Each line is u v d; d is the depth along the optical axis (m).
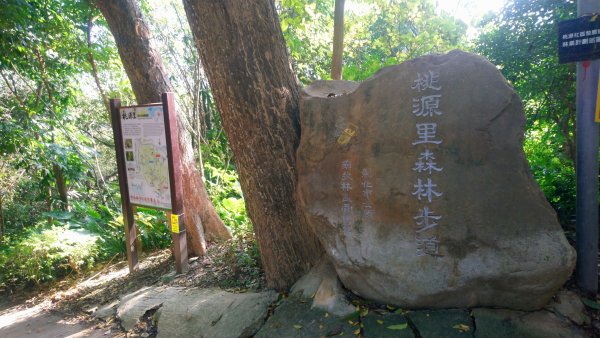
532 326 2.41
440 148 2.61
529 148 5.41
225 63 3.10
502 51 4.20
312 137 3.09
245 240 4.45
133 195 4.49
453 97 2.56
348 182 2.95
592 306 2.58
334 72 5.27
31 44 6.07
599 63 2.51
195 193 4.90
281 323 2.87
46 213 6.51
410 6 6.92
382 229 2.81
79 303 4.21
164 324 3.26
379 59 6.95
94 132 10.77
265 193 3.27
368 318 2.71
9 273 4.96
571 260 2.34
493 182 2.49
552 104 4.02
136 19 4.49
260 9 3.10
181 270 4.19
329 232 3.05
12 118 6.59
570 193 3.88
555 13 3.73
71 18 7.18
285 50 3.33
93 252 5.36
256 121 3.16
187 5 3.16
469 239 2.55
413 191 2.69
